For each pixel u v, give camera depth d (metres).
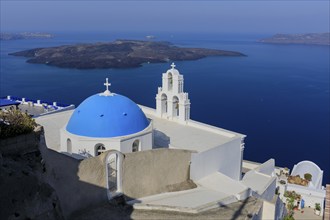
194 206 23.62
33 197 17.59
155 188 26.33
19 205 16.88
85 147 27.23
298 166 49.56
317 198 40.44
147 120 30.89
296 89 155.88
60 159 21.00
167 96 40.28
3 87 146.88
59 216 18.61
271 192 34.94
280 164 69.81
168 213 22.45
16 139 19.75
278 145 80.44
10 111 21.59
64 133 28.53
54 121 39.28
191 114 108.25
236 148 34.78
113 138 27.25
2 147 19.23
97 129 27.56
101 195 22.88
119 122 28.00
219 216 22.91
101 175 22.67
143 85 157.62
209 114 108.75
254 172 37.53
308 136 87.12
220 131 36.69
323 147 79.25
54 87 149.00
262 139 84.56
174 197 25.78
